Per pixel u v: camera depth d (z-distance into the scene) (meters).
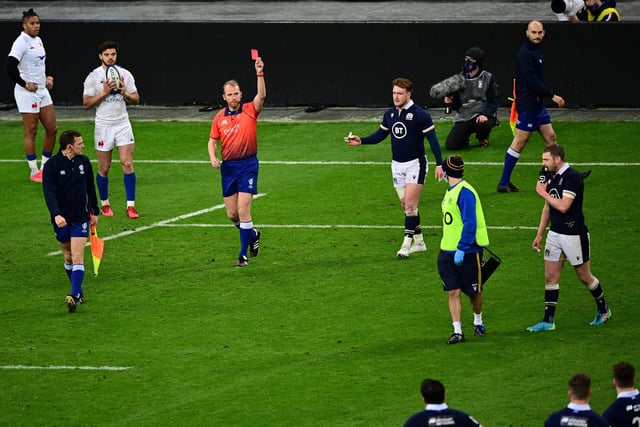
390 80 95.50
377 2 135.88
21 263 61.41
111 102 68.38
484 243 47.00
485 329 49.28
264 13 129.12
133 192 69.31
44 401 43.28
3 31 101.50
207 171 81.00
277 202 71.94
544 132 70.75
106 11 134.38
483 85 82.38
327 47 96.12
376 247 62.06
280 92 97.56
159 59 99.12
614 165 77.12
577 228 47.72
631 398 33.78
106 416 41.75
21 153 87.94
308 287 55.88
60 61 100.62
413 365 45.47
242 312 52.66
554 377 43.66
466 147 84.06
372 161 81.56
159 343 49.09
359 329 49.94
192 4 139.75
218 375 45.28
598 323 49.41
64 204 53.22
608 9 95.88
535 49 69.75
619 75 91.19
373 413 40.97
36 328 51.34
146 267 59.91
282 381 44.38
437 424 32.16
